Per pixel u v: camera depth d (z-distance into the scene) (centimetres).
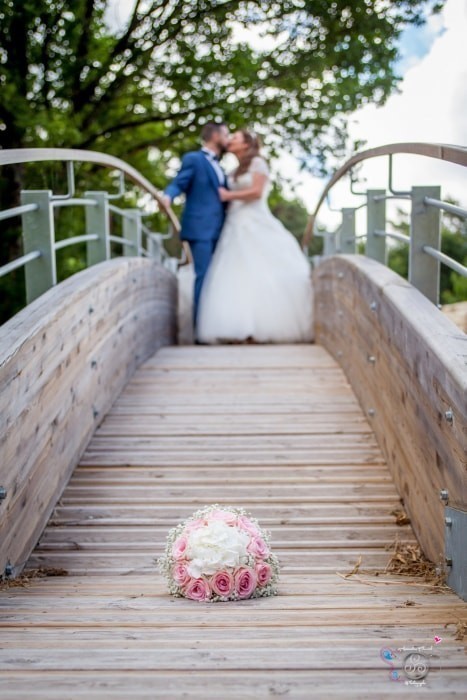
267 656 173
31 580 284
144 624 206
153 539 322
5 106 764
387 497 351
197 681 158
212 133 743
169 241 1819
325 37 930
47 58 873
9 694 152
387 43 917
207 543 248
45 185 790
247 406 468
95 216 525
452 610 220
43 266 396
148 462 390
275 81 966
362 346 454
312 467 383
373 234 486
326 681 158
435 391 282
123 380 508
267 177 747
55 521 333
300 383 513
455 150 245
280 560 305
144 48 943
